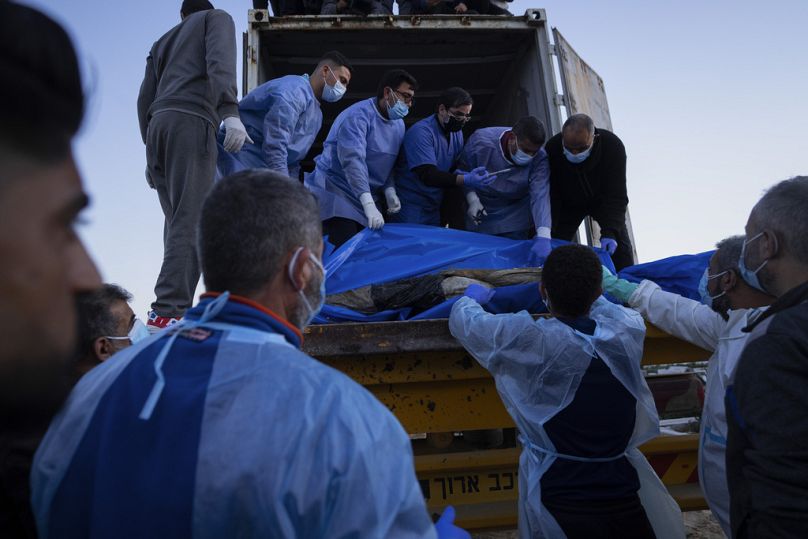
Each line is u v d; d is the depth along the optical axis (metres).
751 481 1.16
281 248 0.90
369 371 2.11
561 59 4.44
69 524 0.75
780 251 1.42
